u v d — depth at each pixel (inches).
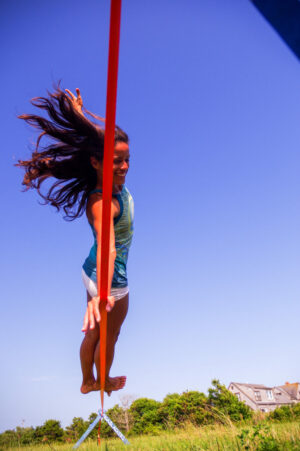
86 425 691.4
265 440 114.8
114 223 131.3
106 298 73.9
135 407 1395.2
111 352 152.2
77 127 123.8
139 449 190.7
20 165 127.7
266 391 2459.4
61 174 129.6
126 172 124.3
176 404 693.9
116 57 44.8
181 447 156.9
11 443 341.4
